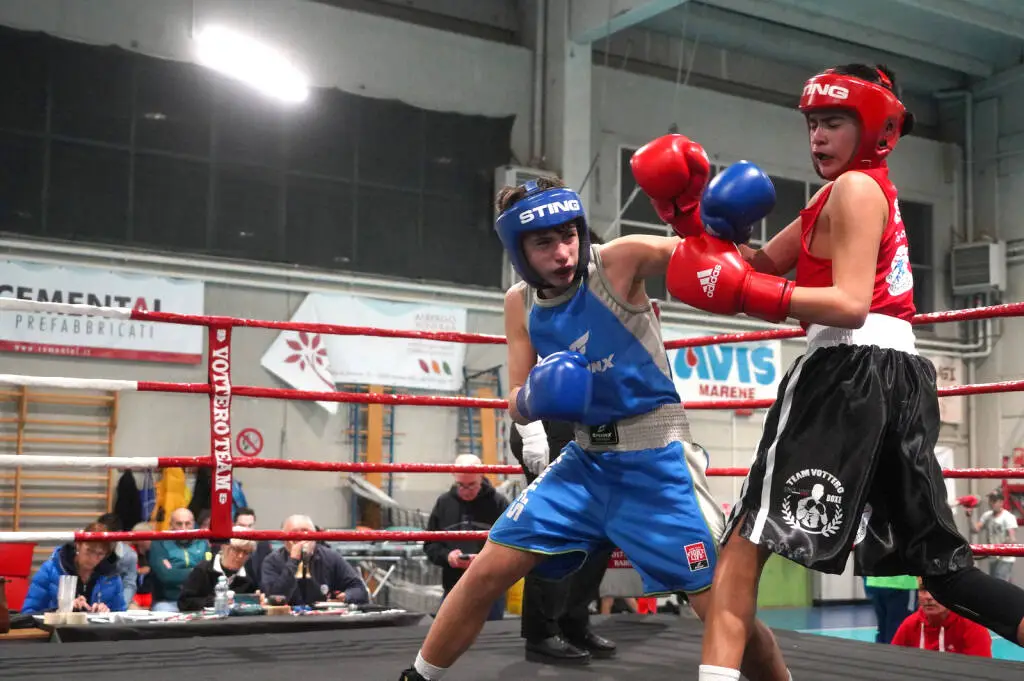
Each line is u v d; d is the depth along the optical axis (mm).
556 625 3068
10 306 2885
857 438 1762
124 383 3006
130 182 8672
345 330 3354
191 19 8992
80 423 8461
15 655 3041
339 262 9562
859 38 11867
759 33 12031
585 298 2078
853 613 11266
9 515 8258
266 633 3826
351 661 2979
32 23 8398
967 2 10992
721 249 1751
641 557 2055
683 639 3553
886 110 1821
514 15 11039
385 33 9930
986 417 13070
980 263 12875
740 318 11680
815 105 1853
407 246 9906
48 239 8305
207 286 8992
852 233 1754
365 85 9805
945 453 12766
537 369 1932
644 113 11406
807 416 1814
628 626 3855
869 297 1719
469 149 10258
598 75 11141
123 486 8531
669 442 2088
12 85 8281
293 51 9453
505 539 2133
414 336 3486
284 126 9383
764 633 2002
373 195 9766
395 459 9734
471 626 2168
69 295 8352
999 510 10289
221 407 3137
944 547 1772
